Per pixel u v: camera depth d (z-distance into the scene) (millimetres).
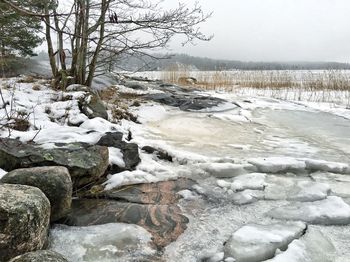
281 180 4391
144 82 13359
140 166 4605
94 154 4137
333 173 4711
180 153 5027
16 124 5012
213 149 5566
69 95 6355
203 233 3248
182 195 3990
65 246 2939
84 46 7309
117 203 3723
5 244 2494
